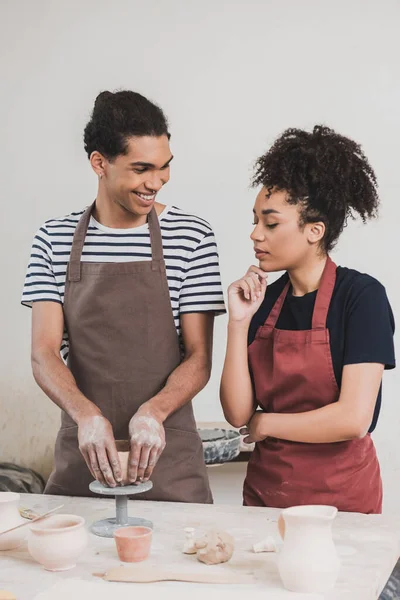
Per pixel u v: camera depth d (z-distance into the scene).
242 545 1.58
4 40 4.05
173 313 2.08
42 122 4.04
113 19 4.00
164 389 1.96
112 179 1.96
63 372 1.99
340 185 1.87
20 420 4.03
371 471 1.92
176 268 2.08
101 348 2.06
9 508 1.59
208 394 3.94
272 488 1.92
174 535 1.65
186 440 2.08
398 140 3.80
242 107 3.92
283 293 2.00
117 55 4.00
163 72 3.97
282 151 1.88
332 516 1.36
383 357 1.83
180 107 3.96
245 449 3.34
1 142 4.05
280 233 1.87
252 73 3.90
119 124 1.89
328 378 1.88
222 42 3.92
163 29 3.97
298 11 3.86
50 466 4.01
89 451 1.73
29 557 1.54
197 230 2.10
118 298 2.05
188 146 3.97
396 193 3.81
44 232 2.14
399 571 1.84
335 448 1.87
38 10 4.04
